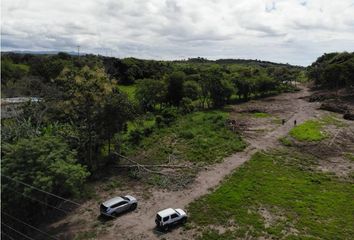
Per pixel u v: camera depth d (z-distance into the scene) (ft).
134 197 120.16
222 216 105.19
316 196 117.70
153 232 97.81
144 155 162.09
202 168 145.89
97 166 147.74
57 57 402.52
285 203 112.57
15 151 95.04
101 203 116.06
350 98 326.44
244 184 128.16
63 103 145.79
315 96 339.98
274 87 390.42
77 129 150.30
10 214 91.56
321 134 194.08
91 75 146.00
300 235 93.66
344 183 129.80
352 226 98.27
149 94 270.05
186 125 208.74
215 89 292.40
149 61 465.88
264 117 250.78
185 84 294.87
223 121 220.23
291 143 181.27
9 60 385.50
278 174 138.41
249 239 92.22
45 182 89.56
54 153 99.35
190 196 120.37
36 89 207.92
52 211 110.73
